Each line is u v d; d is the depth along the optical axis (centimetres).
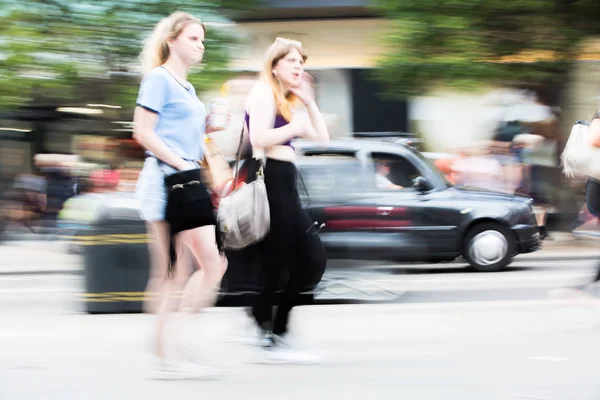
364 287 962
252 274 762
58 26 1945
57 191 1931
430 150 2125
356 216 1084
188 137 584
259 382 609
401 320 849
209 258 596
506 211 1307
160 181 580
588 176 829
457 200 1280
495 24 1867
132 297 902
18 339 782
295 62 630
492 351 698
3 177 1980
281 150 628
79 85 1995
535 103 1931
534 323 814
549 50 1884
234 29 2089
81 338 782
